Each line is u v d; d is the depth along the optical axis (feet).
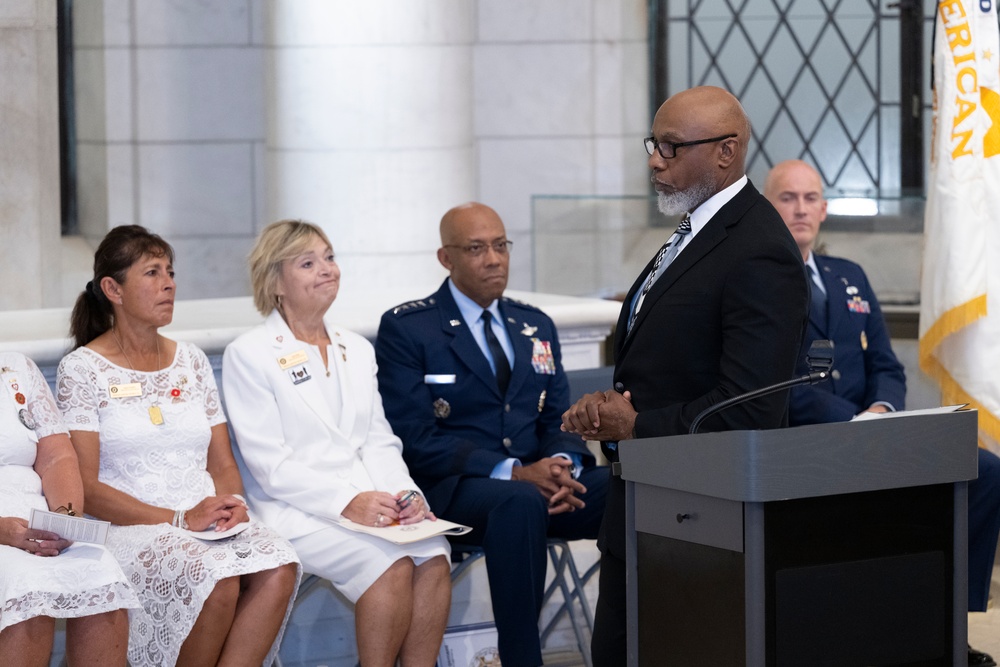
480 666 30.86
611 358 50.16
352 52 53.11
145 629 26.73
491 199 64.44
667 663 20.63
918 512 19.67
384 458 30.66
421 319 32.40
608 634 23.71
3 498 26.35
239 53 60.39
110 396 28.43
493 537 29.14
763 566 18.30
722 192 22.54
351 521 28.84
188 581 26.25
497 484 30.09
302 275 30.25
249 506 30.12
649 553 20.99
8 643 23.91
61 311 36.78
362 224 53.88
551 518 31.73
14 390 27.50
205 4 59.82
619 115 64.59
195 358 30.09
